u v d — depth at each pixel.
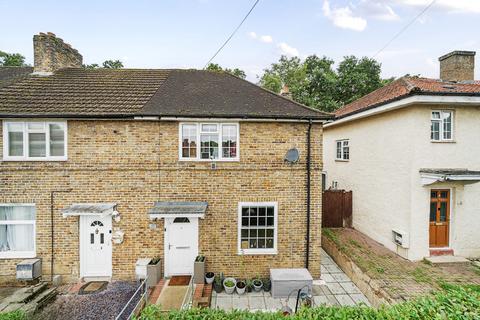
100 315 7.28
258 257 9.33
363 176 13.16
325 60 32.81
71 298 8.09
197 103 9.89
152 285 8.58
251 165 9.31
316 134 9.44
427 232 9.95
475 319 3.95
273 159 9.36
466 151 10.06
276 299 8.20
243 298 8.25
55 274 9.00
